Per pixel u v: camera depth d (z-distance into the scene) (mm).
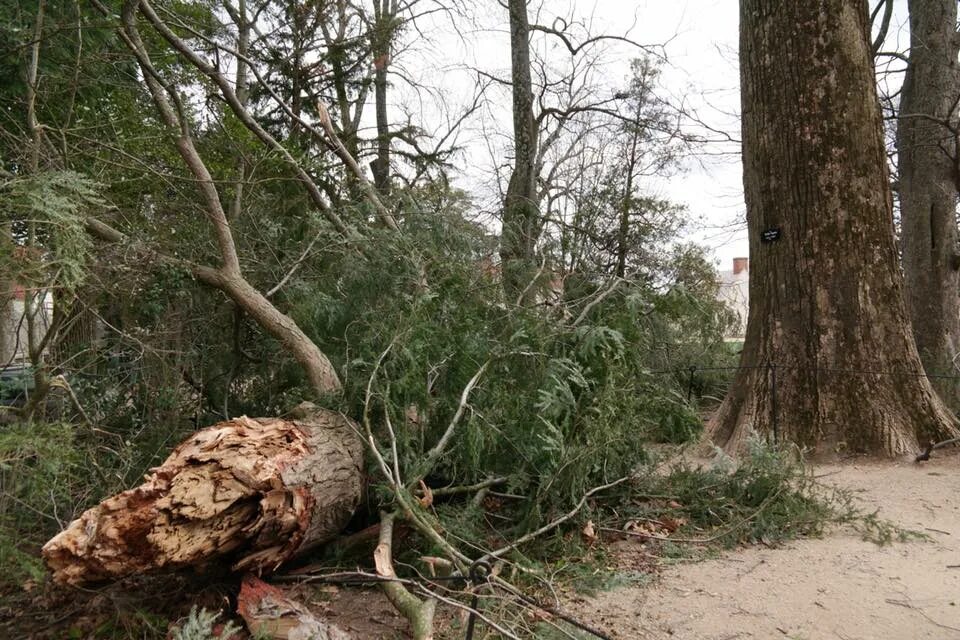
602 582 3172
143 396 4508
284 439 3176
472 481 4031
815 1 6090
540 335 4281
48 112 4914
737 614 2861
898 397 5938
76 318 4004
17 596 3055
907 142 11453
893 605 2920
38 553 3250
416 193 5246
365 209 5387
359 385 3730
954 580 3191
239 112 5504
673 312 5320
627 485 4305
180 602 2863
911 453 5719
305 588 3148
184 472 2691
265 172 6504
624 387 4141
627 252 10148
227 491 2672
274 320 4402
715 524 4074
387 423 3381
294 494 2887
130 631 2662
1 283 3322
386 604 3010
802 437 6008
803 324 6160
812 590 3102
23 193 2979
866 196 6105
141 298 4516
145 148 5125
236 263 4656
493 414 3857
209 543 2623
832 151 6090
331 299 4613
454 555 2852
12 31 4406
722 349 9133
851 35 6090
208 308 4902
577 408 3871
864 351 5992
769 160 6363
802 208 6184
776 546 3754
